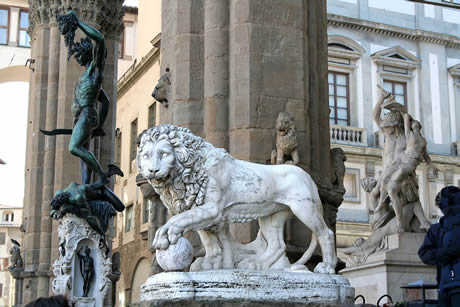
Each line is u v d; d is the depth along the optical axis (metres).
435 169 14.43
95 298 11.73
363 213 31.00
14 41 37.50
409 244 12.94
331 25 32.69
